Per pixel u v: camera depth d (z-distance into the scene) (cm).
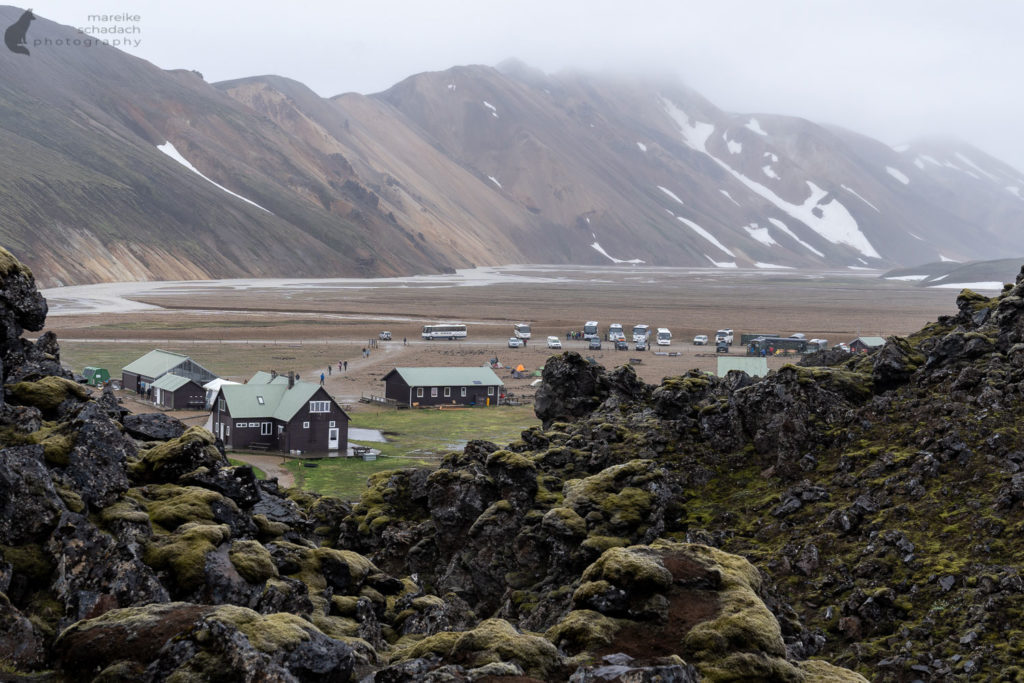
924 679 3888
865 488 5366
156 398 13988
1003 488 4916
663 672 2252
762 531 5284
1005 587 4253
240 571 2836
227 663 2095
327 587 3316
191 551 2781
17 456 2658
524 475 5522
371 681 2388
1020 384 5753
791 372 6575
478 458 6003
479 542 5244
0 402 3098
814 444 6034
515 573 5047
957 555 4612
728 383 7219
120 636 2225
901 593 4512
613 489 5328
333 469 9806
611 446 6425
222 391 11194
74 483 2853
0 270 3550
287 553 3372
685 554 3225
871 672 4012
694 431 6544
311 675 2181
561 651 2728
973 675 3847
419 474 6097
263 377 13188
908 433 5756
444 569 5328
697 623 2848
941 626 4206
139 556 2648
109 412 4141
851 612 4456
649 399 7456
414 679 2344
